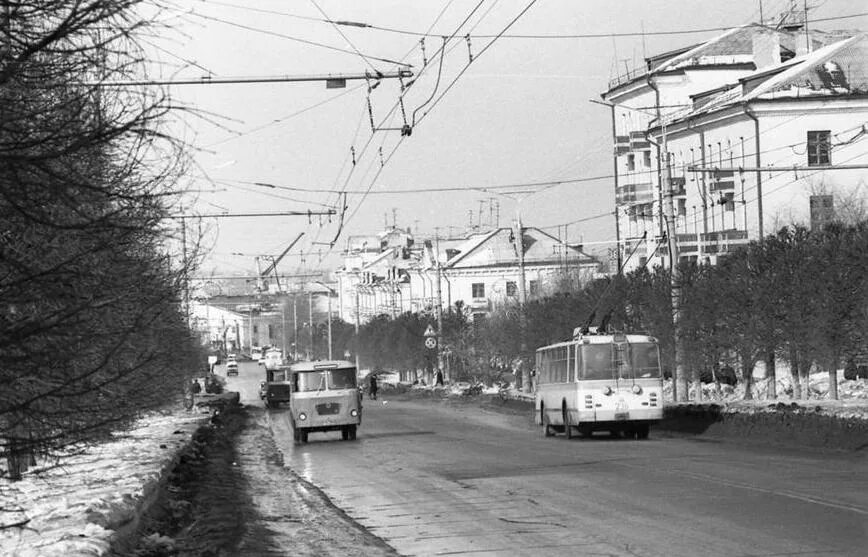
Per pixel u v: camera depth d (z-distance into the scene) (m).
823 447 28.59
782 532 14.51
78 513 15.55
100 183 8.69
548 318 64.12
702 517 16.34
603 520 16.72
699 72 83.31
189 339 37.06
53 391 8.42
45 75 8.00
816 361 42.69
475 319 90.00
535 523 16.89
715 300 44.41
